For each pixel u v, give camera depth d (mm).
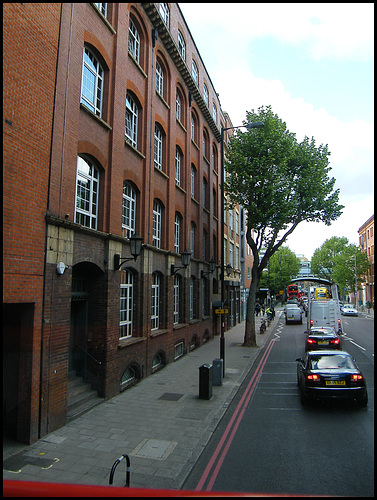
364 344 21562
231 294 32406
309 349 16844
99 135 9852
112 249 10102
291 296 66062
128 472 4801
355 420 8336
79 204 9219
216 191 25562
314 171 20922
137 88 12461
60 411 7562
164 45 15367
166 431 7555
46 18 7336
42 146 7195
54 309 7430
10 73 6320
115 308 10164
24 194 6652
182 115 18438
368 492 5098
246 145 20172
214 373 11836
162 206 15086
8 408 6906
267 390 11414
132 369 11781
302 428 7879
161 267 14508
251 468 5949
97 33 9758
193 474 5773
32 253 6836
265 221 20312
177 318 17375
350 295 77938
